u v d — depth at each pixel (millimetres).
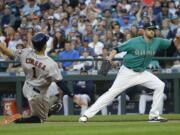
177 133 14508
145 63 21125
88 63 29812
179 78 29656
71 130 15633
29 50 19109
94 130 15547
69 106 28812
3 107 29203
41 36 18922
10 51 19156
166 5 37781
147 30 20844
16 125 18391
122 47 20969
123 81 21141
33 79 19312
